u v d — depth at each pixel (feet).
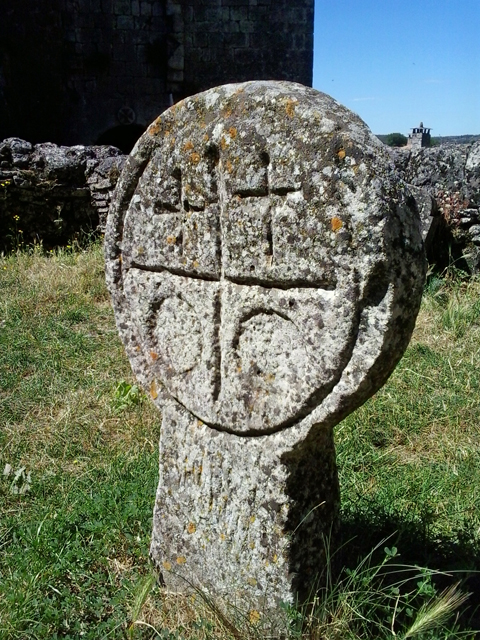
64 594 9.34
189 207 8.89
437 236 22.76
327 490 8.64
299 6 59.82
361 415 14.16
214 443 8.96
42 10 55.72
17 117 56.75
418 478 12.09
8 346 18.88
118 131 63.62
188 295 9.09
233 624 8.56
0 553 10.44
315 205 7.37
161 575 9.78
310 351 7.64
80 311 21.59
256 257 8.11
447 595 8.17
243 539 8.67
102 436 14.57
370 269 7.02
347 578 8.60
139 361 9.93
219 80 60.29
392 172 7.11
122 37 57.88
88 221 29.50
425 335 18.43
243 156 8.00
